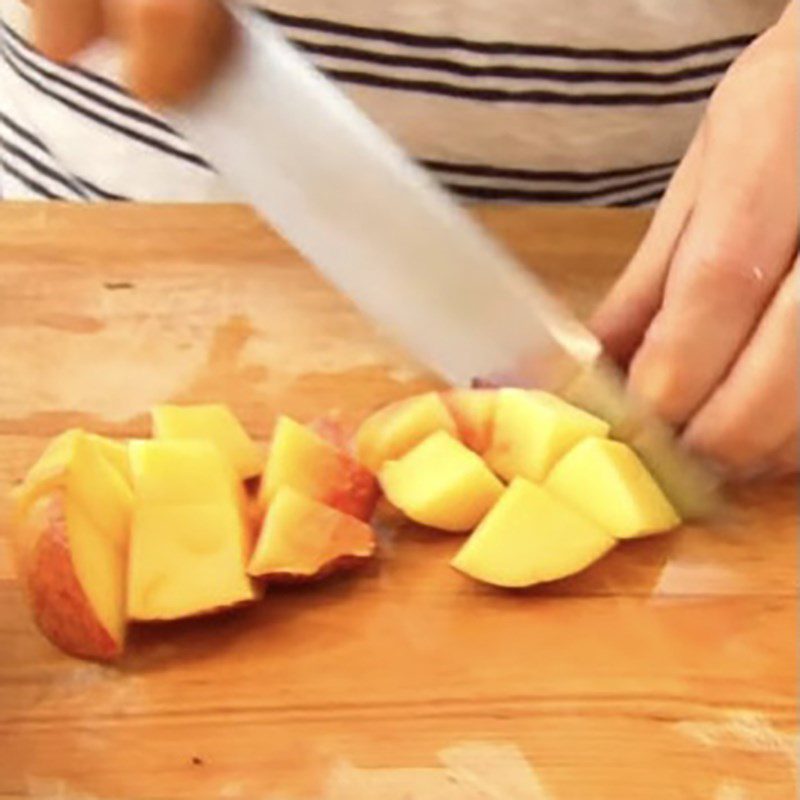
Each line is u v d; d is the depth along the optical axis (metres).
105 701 0.96
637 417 1.06
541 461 1.06
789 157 1.04
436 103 1.24
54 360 1.14
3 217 1.22
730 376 1.04
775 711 0.97
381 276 1.04
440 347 1.07
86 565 0.97
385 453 1.08
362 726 0.96
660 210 1.10
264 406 1.12
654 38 1.22
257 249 1.21
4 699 0.96
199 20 0.91
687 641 1.00
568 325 1.07
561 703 0.97
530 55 1.22
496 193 1.30
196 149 1.16
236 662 0.98
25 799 0.92
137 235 1.21
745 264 1.02
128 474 1.03
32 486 0.98
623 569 1.04
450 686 0.97
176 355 1.15
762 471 1.08
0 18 1.28
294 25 1.20
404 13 1.19
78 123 1.29
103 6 0.91
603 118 1.26
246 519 1.03
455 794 0.93
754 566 1.04
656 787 0.94
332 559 1.01
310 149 0.99
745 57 1.09
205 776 0.93
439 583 1.02
